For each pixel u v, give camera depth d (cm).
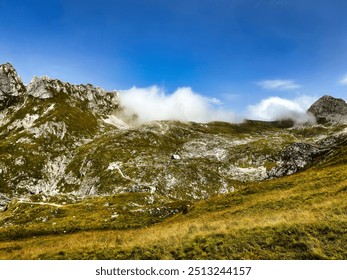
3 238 6172
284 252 2145
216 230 2523
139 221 7456
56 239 4903
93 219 8769
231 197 5916
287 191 4884
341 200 3047
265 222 2638
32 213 11119
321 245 2164
